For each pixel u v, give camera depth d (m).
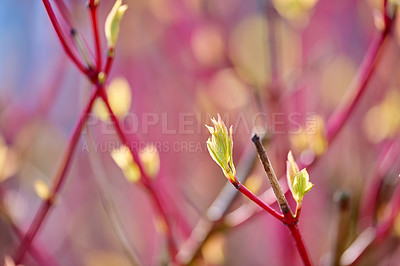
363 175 0.54
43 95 0.60
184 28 0.60
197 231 0.43
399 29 0.42
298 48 0.53
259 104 0.46
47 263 0.47
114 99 0.41
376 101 0.56
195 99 0.58
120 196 0.59
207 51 0.57
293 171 0.35
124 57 0.60
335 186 0.56
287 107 0.51
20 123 0.59
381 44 0.42
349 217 0.44
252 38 0.53
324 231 0.56
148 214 0.58
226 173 0.35
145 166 0.42
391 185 0.46
